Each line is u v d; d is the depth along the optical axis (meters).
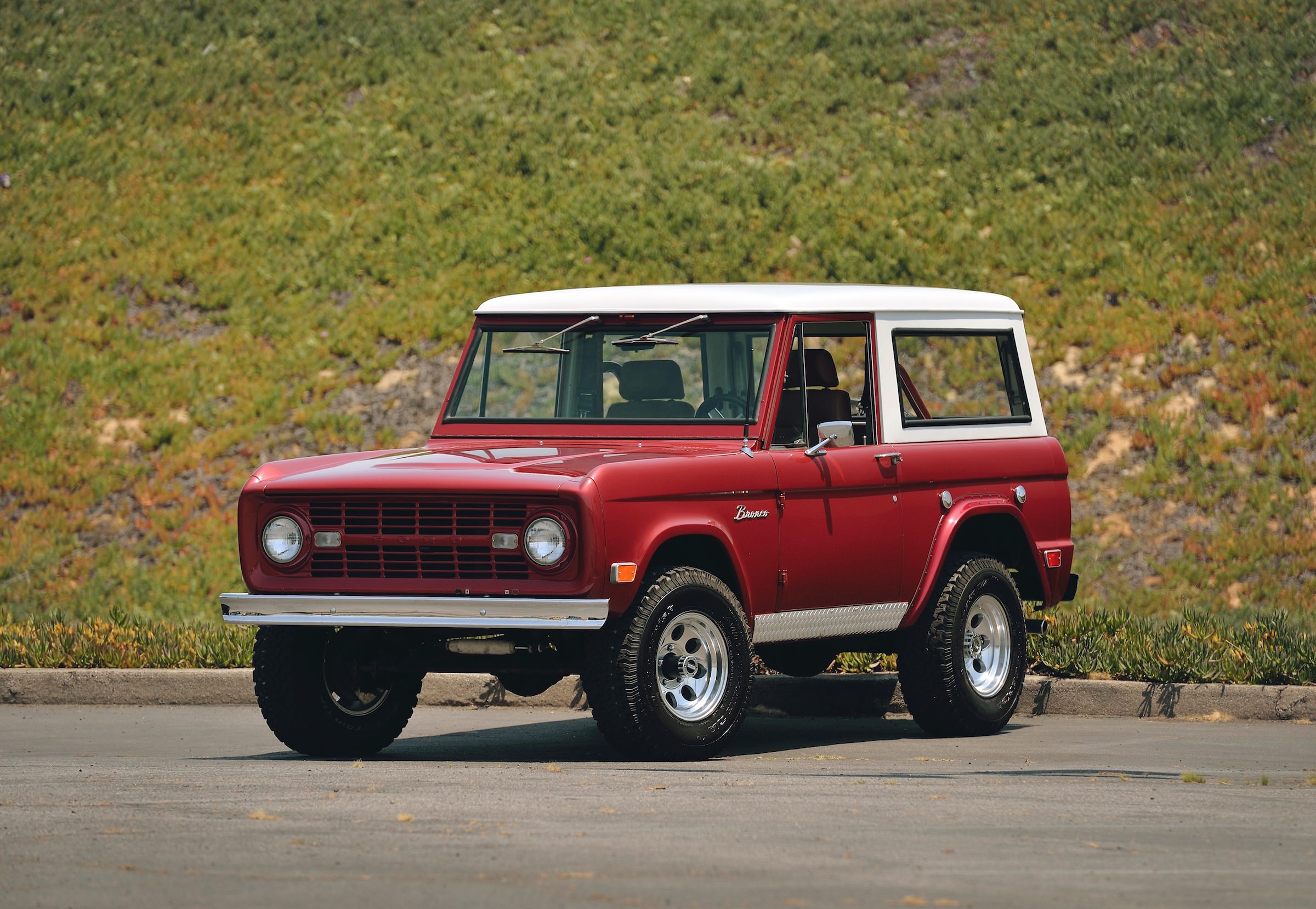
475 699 31.73
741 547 23.38
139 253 69.00
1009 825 16.33
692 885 13.16
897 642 27.02
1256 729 27.44
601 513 21.56
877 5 85.50
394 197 72.12
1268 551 49.75
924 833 15.75
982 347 31.81
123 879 13.40
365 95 79.56
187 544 53.78
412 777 19.98
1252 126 72.38
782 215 69.00
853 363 54.66
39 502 56.09
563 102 78.06
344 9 87.31
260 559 23.22
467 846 14.77
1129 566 49.94
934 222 67.81
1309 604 47.03
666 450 24.27
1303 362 57.47
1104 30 81.19
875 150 73.38
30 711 31.45
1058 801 18.14
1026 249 65.62
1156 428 55.06
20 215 71.50
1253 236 64.81
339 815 16.59
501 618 21.50
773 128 75.38
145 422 59.59
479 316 27.06
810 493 24.55
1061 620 33.75
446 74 80.75
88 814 16.73
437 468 22.64
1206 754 24.11
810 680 30.56
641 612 21.97
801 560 24.34
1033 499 28.72
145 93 80.19
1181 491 52.62
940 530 26.80
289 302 65.94
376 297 66.19
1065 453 54.75
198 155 75.62
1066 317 61.56
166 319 65.44
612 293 26.12
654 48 82.44
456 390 26.62
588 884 13.18
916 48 81.06
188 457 57.72
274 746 26.39
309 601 22.48
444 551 22.23
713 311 25.14
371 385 61.41
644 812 16.88
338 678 24.31
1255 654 30.34
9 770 21.56
